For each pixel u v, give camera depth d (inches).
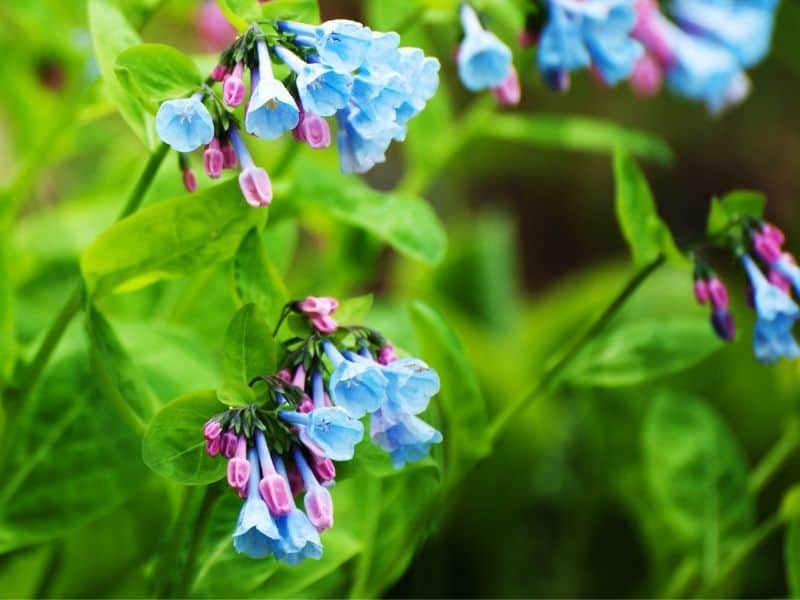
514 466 34.7
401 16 30.2
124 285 26.5
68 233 32.3
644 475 33.3
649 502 33.2
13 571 30.3
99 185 35.2
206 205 25.7
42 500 27.9
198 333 31.5
